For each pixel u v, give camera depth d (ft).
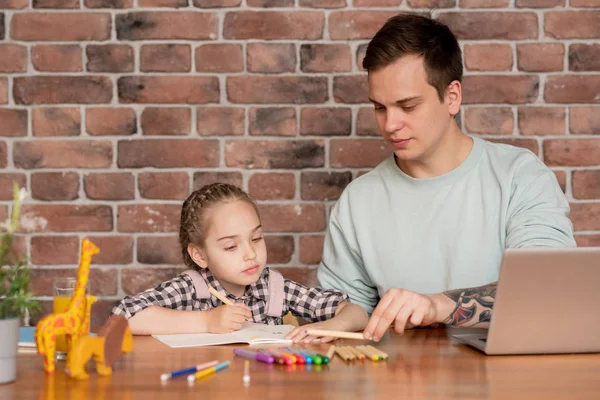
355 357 3.74
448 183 5.87
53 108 7.39
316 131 7.42
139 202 7.42
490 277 5.71
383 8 7.40
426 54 5.22
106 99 7.41
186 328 4.72
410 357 3.81
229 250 5.68
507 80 7.43
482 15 7.42
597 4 7.43
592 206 7.45
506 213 5.70
